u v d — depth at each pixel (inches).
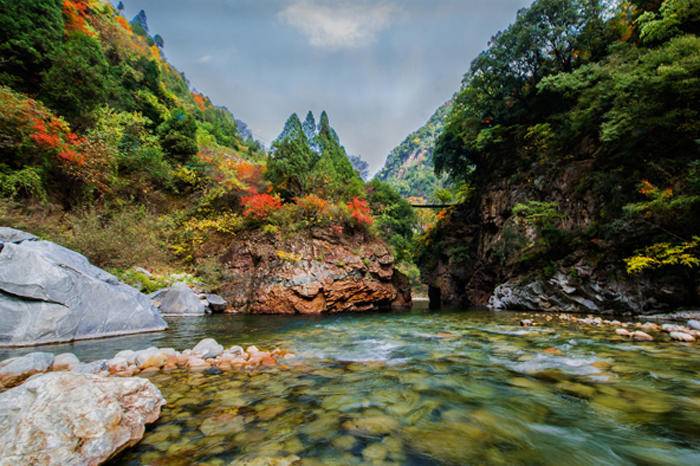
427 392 152.2
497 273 738.8
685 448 100.3
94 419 91.7
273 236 654.5
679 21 432.5
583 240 507.5
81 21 887.1
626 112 417.4
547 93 732.7
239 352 231.8
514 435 109.3
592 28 689.6
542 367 192.2
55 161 517.7
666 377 168.1
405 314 566.9
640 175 436.8
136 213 620.4
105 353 224.8
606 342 260.5
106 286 304.8
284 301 572.1
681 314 361.4
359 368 195.8
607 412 127.5
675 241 380.8
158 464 89.6
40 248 274.8
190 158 941.8
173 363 199.2
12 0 590.9
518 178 727.1
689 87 360.8
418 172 4544.8
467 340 289.6
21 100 479.8
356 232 737.6
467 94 880.3
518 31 765.3
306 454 96.1
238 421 119.4
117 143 697.0
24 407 87.7
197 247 685.3
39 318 246.4
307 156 903.7
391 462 91.9
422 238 1179.9
